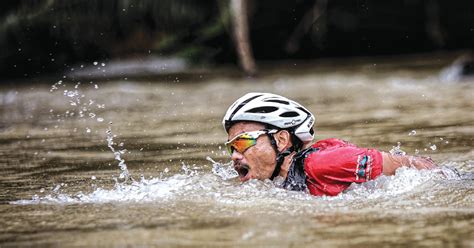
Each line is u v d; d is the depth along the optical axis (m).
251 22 28.86
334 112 12.79
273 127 6.64
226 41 27.05
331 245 4.60
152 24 27.19
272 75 22.56
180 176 7.41
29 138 11.02
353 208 5.69
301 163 6.48
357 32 28.92
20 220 5.70
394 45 28.94
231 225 5.21
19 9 23.17
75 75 24.28
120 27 26.38
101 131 11.52
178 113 13.59
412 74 20.27
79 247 4.78
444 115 11.68
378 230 4.96
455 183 6.52
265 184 6.60
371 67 23.53
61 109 15.02
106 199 6.41
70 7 24.11
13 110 15.28
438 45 28.89
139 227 5.27
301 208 5.71
